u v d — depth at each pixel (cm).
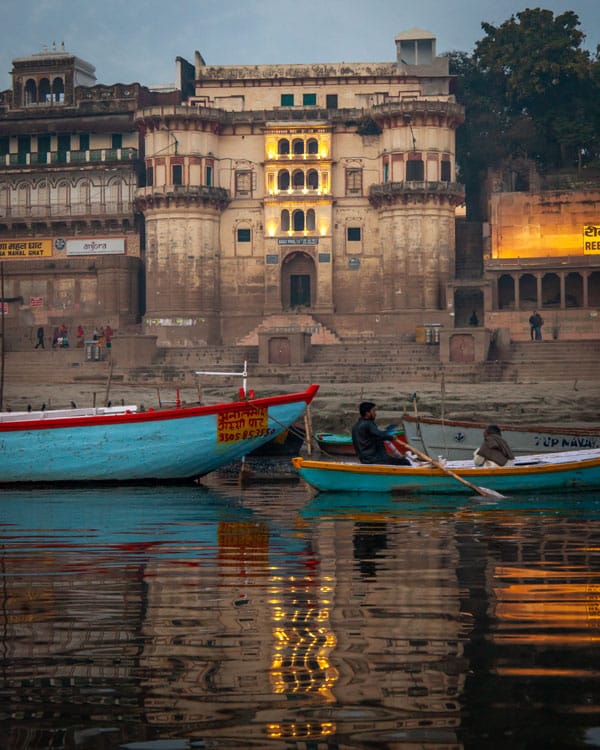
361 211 8325
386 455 2233
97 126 8681
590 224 7762
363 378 6631
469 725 552
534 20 8588
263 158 8394
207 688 630
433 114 7994
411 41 8481
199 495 2250
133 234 8644
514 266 7800
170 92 8844
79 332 7619
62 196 8750
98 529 1584
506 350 7000
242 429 2559
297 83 8450
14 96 8831
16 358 7444
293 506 1938
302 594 965
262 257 8388
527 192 7856
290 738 538
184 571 1125
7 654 723
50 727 560
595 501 1975
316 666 679
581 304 7931
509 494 2111
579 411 4825
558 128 8412
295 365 6869
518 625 802
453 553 1259
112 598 955
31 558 1245
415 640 753
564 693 606
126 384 6450
